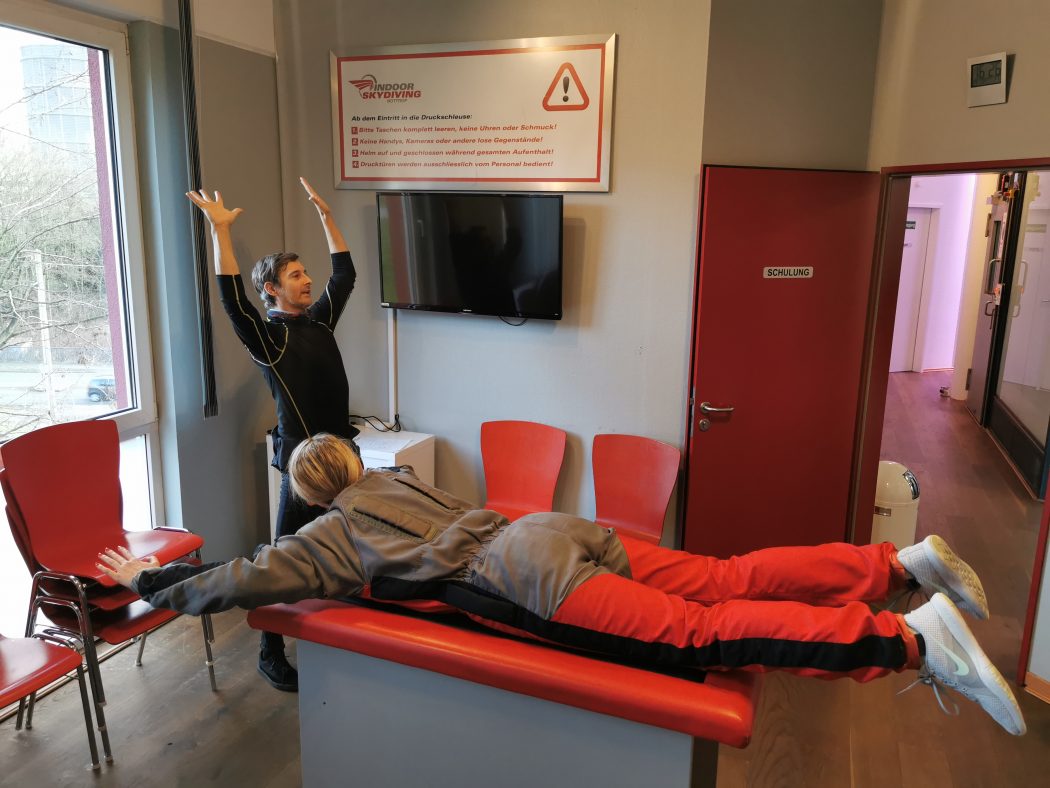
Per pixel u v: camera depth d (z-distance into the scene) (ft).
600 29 10.82
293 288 9.48
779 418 11.53
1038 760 8.47
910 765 8.36
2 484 8.16
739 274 10.93
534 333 11.97
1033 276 19.10
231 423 12.02
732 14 10.50
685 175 10.86
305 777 7.39
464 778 6.63
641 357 11.53
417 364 12.78
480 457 12.69
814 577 6.66
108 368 10.44
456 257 11.62
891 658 5.47
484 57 11.33
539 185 11.45
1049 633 9.42
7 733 8.64
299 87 12.39
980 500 16.78
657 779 5.89
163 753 8.36
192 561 9.30
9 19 8.67
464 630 6.49
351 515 6.83
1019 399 19.39
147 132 10.31
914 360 30.91
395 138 12.04
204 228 10.88
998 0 9.92
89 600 8.29
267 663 9.55
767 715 9.23
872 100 11.26
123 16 9.86
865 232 11.25
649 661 6.10
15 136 9.02
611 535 7.07
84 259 9.98
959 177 29.32
